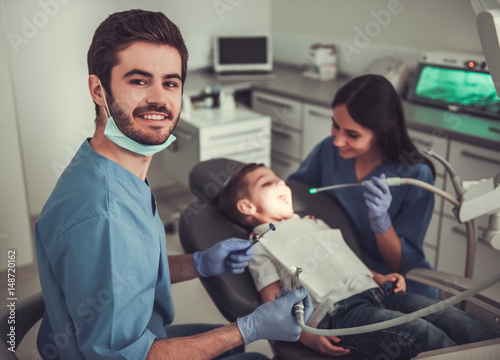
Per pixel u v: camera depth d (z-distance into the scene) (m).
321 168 1.88
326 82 3.36
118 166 1.03
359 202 1.73
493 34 0.95
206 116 3.02
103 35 0.95
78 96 3.06
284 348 1.35
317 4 3.53
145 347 0.96
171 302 1.22
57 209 0.96
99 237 0.93
